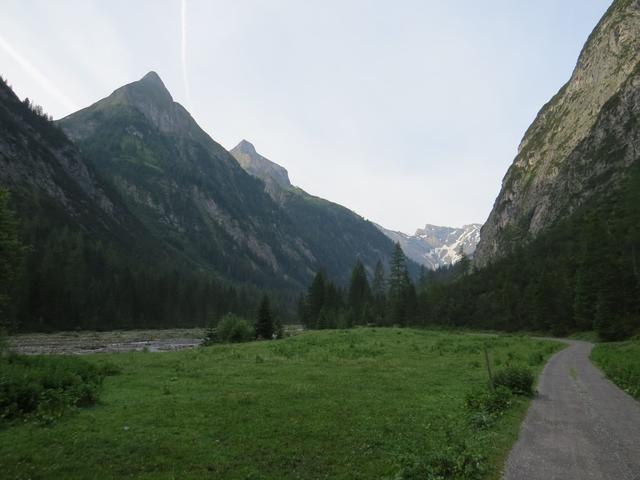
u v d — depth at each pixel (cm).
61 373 2000
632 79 18725
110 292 12081
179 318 13938
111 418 1558
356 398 1952
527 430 1441
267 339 6962
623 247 9306
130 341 8269
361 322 12056
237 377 2577
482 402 1766
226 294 16662
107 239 19525
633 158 16312
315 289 12006
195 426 1467
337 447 1273
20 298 9288
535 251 14650
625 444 1281
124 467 1103
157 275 15000
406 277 13350
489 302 12162
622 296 6750
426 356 3875
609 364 3056
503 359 3622
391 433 1408
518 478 1002
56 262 11344
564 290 9131
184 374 2680
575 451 1209
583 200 17475
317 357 3669
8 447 1229
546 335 9088
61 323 10331
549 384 2461
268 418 1581
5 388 1666
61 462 1127
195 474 1066
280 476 1058
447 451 1137
